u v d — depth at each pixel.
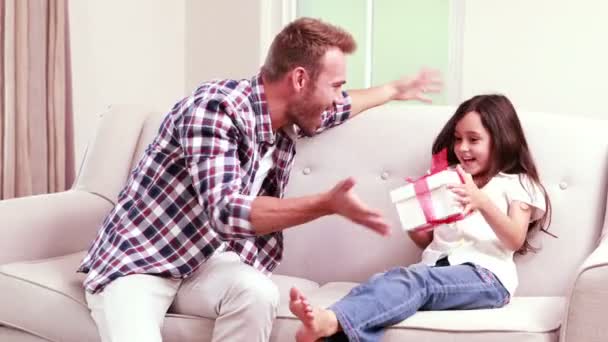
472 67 3.53
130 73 3.78
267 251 1.89
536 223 1.92
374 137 2.11
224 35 4.04
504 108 1.94
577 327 1.48
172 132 1.71
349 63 3.84
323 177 2.13
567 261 1.91
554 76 3.39
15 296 1.83
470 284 1.73
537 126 2.01
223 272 1.67
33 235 2.03
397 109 2.14
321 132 2.15
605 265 1.47
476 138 1.93
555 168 1.97
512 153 1.93
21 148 2.97
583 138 1.98
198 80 4.14
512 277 1.82
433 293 1.69
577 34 3.33
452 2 3.58
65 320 1.76
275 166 1.85
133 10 3.77
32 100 3.00
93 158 2.29
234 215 1.50
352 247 2.08
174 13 4.06
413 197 1.72
